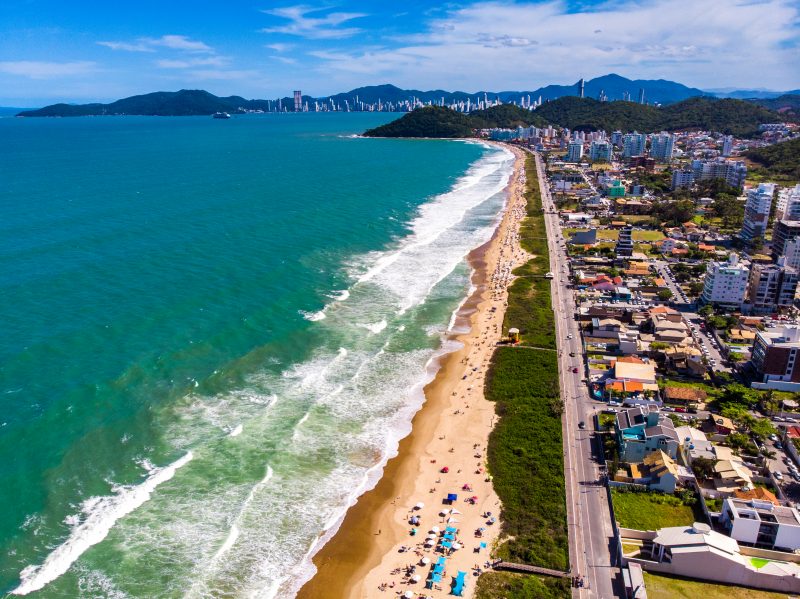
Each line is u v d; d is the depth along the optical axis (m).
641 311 124.62
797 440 79.50
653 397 91.81
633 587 57.47
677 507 69.44
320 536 66.44
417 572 61.78
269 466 76.00
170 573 59.84
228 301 119.44
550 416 88.75
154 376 91.12
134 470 72.88
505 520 68.75
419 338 114.31
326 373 99.06
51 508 65.75
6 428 75.44
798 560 59.53
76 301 111.88
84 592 56.84
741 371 99.44
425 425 87.62
